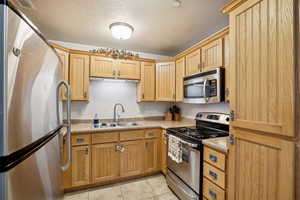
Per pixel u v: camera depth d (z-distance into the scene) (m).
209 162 1.51
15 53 0.55
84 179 2.12
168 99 2.80
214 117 2.16
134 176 2.48
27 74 0.65
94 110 2.81
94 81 2.82
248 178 1.08
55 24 2.01
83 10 1.70
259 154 1.01
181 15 1.80
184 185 1.86
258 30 1.01
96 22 1.96
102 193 2.08
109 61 2.59
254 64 1.04
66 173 2.03
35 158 0.73
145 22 1.96
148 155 2.52
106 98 2.90
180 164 1.95
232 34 1.21
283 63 0.87
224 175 1.33
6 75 0.51
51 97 0.99
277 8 0.90
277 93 0.90
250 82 1.07
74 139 2.07
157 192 2.11
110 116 2.92
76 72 2.37
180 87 2.61
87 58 2.45
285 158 0.86
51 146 0.97
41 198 0.79
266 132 0.96
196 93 2.11
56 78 1.12
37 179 0.74
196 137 1.72
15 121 0.56
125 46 2.83
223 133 1.94
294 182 0.82
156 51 3.11
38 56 0.76
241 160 1.14
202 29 2.15
